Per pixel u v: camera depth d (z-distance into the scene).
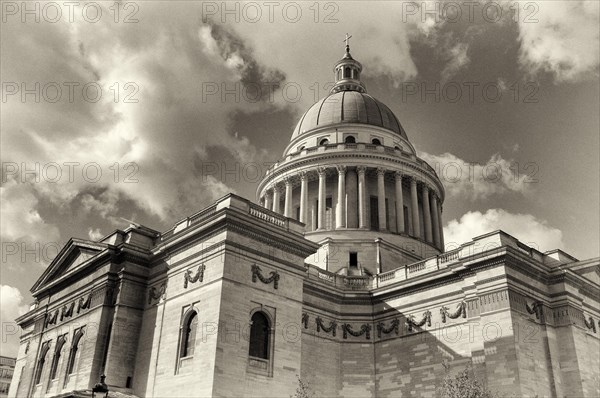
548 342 55.69
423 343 62.09
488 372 53.28
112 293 60.34
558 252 61.28
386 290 67.44
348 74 113.94
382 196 88.00
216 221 52.31
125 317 58.22
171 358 52.06
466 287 58.69
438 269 63.62
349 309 69.12
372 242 81.06
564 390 54.88
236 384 47.56
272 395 49.97
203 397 46.28
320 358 64.00
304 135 100.00
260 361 50.34
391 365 64.38
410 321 64.25
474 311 57.22
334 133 97.56
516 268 56.47
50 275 74.94
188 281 54.25
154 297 58.59
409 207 92.38
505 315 53.66
